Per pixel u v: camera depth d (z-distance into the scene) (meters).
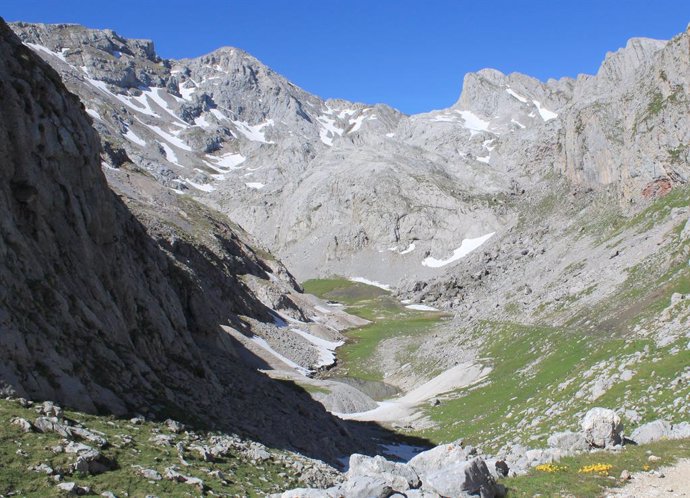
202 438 28.78
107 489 19.36
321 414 52.00
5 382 22.88
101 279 35.44
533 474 23.00
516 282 130.88
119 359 30.77
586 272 93.19
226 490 22.17
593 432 26.56
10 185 30.36
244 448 29.62
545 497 20.06
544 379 57.31
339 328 143.50
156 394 31.22
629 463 23.27
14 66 34.16
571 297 84.38
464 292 169.38
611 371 44.38
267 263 161.12
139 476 20.89
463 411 62.06
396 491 18.67
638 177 119.94
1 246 27.06
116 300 36.12
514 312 96.69
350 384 88.62
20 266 27.83
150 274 44.03
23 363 24.22
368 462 20.75
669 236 77.69
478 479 19.09
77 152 36.00
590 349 57.06
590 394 43.22
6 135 30.38
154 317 39.41
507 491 20.52
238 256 136.88
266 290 128.62
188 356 40.72
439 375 82.75
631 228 102.56
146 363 34.75
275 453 31.17
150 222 99.94
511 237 186.88
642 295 64.12
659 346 43.94
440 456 22.88
